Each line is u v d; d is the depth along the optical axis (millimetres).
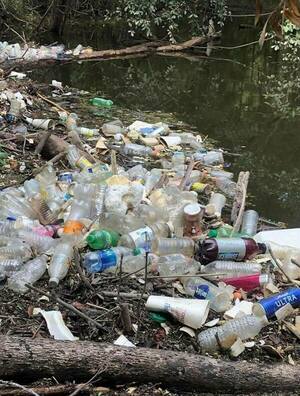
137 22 7598
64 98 4938
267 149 4047
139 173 3082
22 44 6953
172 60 7102
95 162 3291
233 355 1882
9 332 1877
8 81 5090
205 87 5855
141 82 5918
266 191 3363
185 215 2498
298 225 2975
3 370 1661
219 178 3318
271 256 2363
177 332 1959
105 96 5211
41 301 2035
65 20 8359
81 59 6793
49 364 1684
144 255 2238
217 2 7969
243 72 6637
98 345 1739
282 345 1947
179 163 3488
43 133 3545
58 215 2578
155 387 1730
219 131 4398
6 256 2199
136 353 1735
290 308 2051
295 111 5078
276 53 7535
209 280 2191
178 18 8039
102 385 1723
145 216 2516
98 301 2053
